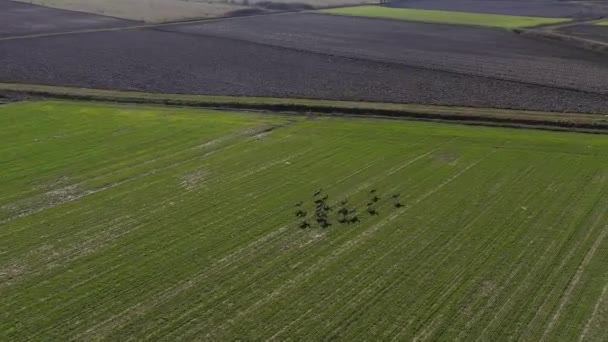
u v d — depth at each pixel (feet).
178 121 137.69
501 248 81.00
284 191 99.04
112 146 120.26
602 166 108.78
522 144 120.78
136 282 73.15
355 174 106.01
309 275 74.79
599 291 71.31
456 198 96.12
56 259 78.13
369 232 85.40
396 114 143.74
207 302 69.41
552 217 89.76
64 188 100.01
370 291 71.46
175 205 93.86
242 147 119.85
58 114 142.72
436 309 68.08
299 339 63.16
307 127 133.08
